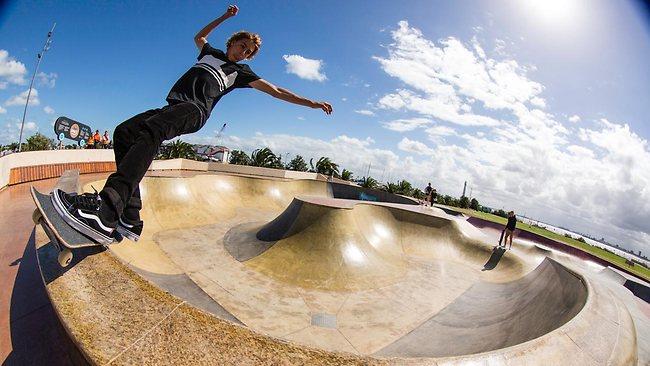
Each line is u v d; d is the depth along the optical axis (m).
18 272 4.01
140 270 8.08
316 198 14.14
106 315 1.69
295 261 10.87
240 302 8.30
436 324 8.72
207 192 17.50
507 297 10.55
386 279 11.10
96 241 1.83
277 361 1.55
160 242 11.34
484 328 8.11
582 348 3.03
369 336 7.71
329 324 7.98
